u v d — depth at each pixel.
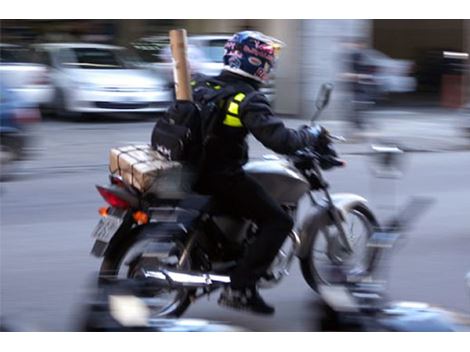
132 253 4.62
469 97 18.34
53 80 15.91
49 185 9.95
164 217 4.62
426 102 21.19
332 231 5.40
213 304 5.51
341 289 3.53
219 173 4.69
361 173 10.89
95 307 3.16
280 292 5.82
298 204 5.18
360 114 15.29
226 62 4.71
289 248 5.27
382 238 5.33
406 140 14.27
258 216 4.80
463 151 13.36
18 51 16.09
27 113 10.60
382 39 24.02
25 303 5.48
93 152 12.45
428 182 10.39
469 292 5.88
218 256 4.92
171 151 4.59
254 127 4.55
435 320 3.37
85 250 6.92
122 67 16.59
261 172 4.93
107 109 15.53
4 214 8.30
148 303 3.38
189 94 4.68
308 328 3.56
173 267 4.76
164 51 16.53
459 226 7.95
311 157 5.02
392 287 5.96
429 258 6.78
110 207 4.70
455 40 23.58
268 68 4.70
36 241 7.20
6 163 10.32
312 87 17.09
